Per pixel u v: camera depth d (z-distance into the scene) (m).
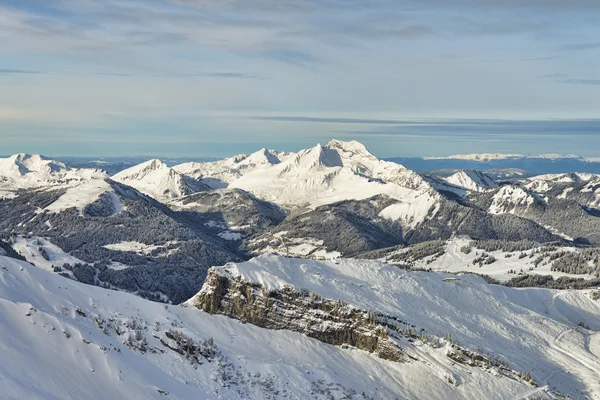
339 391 125.06
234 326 148.38
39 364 93.25
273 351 141.00
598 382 151.00
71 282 140.38
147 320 136.50
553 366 159.25
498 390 136.38
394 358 142.00
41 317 103.50
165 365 115.44
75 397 90.00
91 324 120.69
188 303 155.38
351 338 147.12
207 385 114.75
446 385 135.38
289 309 150.62
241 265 159.12
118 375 100.31
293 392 121.38
